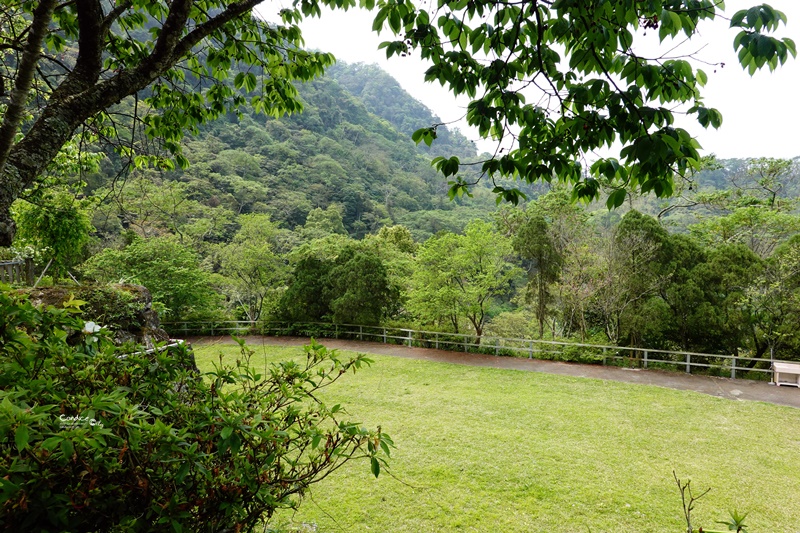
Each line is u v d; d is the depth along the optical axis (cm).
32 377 146
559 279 1535
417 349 1478
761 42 150
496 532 494
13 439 127
